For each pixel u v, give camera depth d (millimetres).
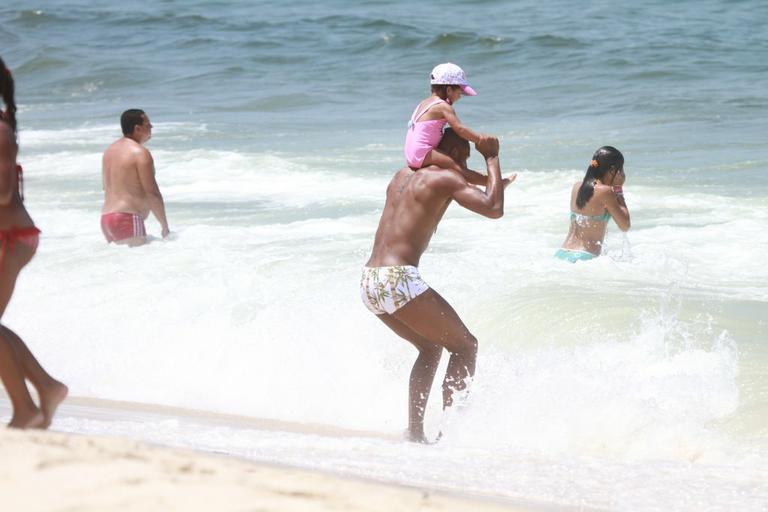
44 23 150125
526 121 72125
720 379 22672
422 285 22000
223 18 144625
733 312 26469
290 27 133000
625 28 119438
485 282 29406
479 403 22531
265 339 27328
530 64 102125
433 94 22953
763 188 46000
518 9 140750
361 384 25516
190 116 82688
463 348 22172
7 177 16469
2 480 10445
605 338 24891
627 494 16438
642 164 53406
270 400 25547
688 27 118250
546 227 39094
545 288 28578
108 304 30297
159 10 155625
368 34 122938
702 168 51469
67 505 9688
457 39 113500
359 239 36625
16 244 16984
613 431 21578
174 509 9742
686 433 21156
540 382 23328
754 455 20125
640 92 82875
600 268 31203
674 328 25141
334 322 27469
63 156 62812
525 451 19797
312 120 77062
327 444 19500
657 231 37719
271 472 11812
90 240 38531
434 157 22234
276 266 32219
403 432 22922
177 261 33875
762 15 125500
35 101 100312
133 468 11086
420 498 11617
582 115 73688
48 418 17156
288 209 44906
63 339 28875
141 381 26953
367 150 61094
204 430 20875
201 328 28234
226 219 43125
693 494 16562
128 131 37750
